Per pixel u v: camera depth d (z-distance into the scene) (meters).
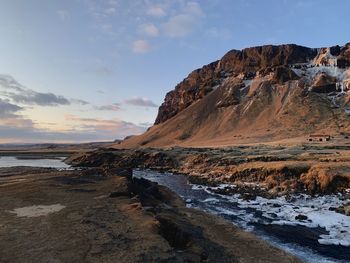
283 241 31.72
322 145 119.38
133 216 30.70
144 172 100.88
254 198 52.44
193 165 102.31
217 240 28.88
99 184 47.31
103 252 22.27
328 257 27.69
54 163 138.25
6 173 70.06
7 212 31.52
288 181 58.28
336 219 38.94
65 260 20.81
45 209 32.75
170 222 28.38
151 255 22.00
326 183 52.75
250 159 86.12
